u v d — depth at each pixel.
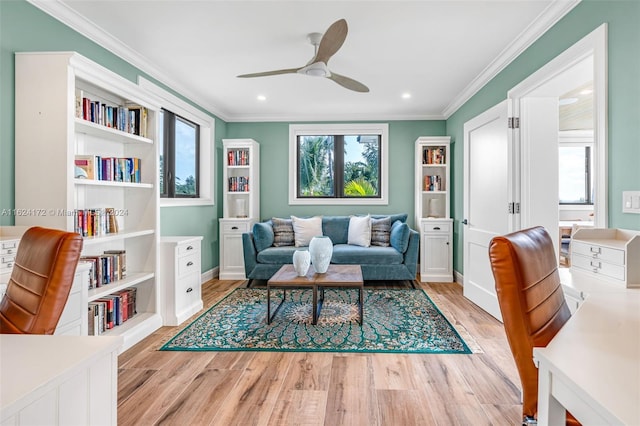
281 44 2.70
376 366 2.14
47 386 0.61
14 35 1.96
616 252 1.50
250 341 2.53
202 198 4.50
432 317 3.04
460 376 2.01
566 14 2.11
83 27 2.38
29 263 1.04
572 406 0.61
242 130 5.13
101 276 2.38
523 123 2.75
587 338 0.78
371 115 4.92
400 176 5.03
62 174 1.95
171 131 3.84
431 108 4.59
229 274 4.57
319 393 1.84
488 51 2.81
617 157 1.72
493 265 0.91
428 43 2.67
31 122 1.96
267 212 5.12
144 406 1.72
